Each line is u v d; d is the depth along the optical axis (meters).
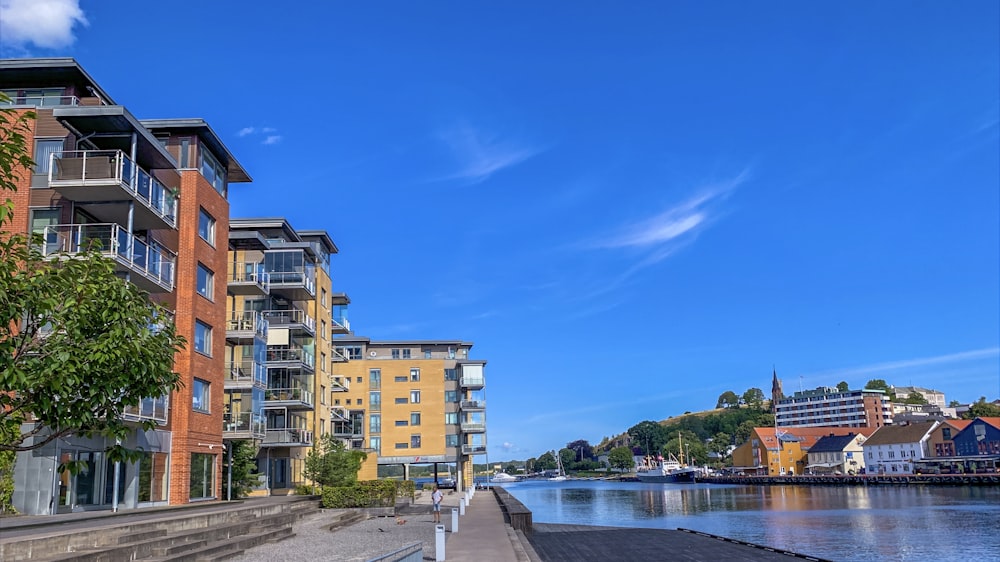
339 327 72.12
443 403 96.00
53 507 24.12
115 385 12.05
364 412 95.06
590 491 141.88
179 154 34.62
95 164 26.69
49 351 12.05
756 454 175.50
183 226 33.88
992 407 175.88
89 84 30.12
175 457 32.19
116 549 16.34
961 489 104.62
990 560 37.25
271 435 48.38
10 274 11.57
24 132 27.52
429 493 78.31
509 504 45.69
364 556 20.75
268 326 48.81
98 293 12.41
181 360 32.75
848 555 39.44
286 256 52.41
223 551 20.05
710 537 41.03
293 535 27.08
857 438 159.38
